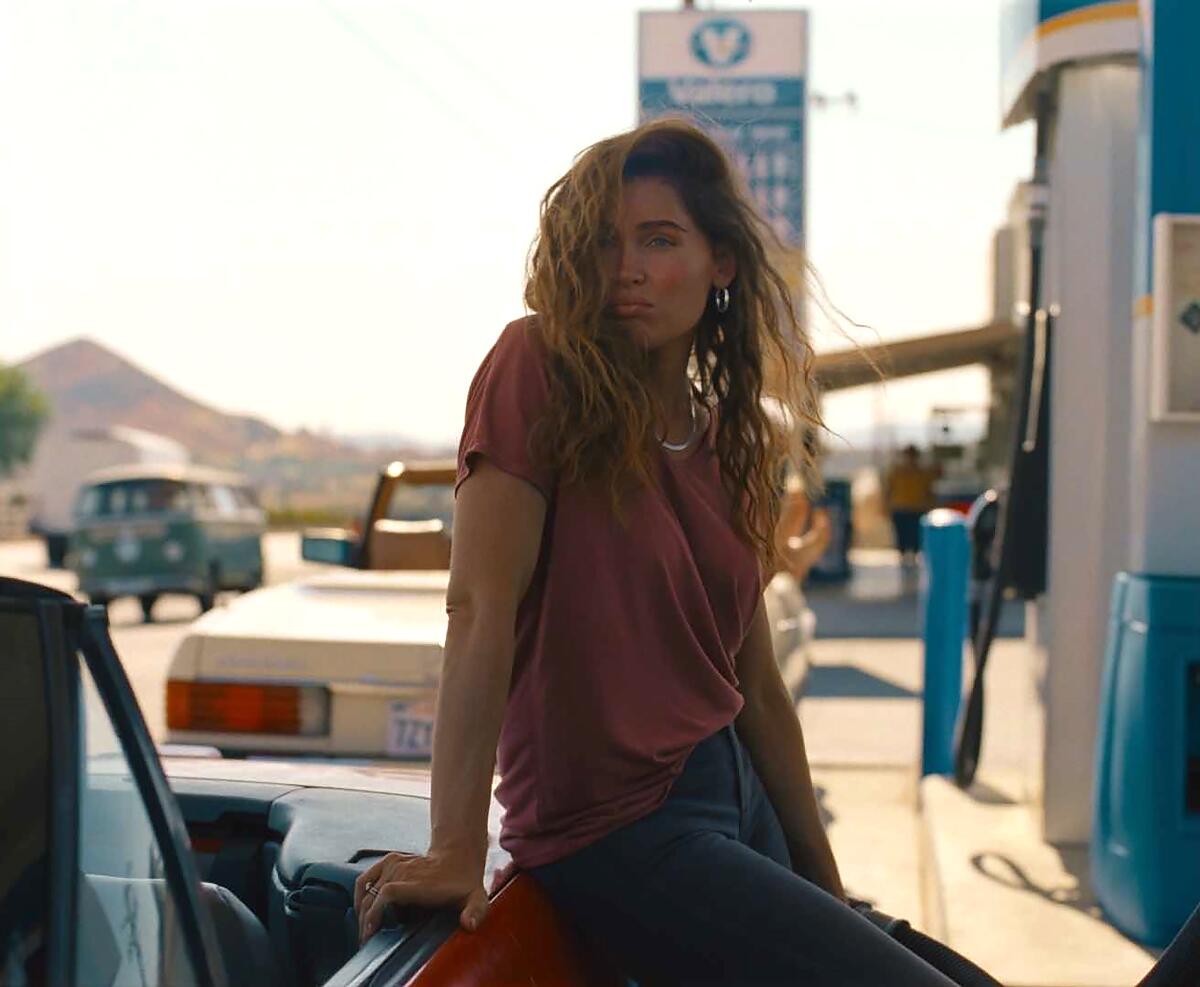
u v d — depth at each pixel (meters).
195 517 17.53
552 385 1.71
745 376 1.99
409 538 5.89
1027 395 5.48
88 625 1.16
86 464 27.70
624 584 1.74
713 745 1.85
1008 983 3.77
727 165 1.91
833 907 1.71
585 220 1.76
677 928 1.72
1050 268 5.38
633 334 1.80
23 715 1.13
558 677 1.74
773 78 16.72
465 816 1.64
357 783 2.38
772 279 1.98
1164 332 4.13
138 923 1.18
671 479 1.85
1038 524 5.53
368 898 1.69
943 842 5.25
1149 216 4.26
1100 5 5.00
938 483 20.59
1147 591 4.06
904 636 13.62
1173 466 4.17
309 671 4.42
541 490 1.70
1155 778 4.02
